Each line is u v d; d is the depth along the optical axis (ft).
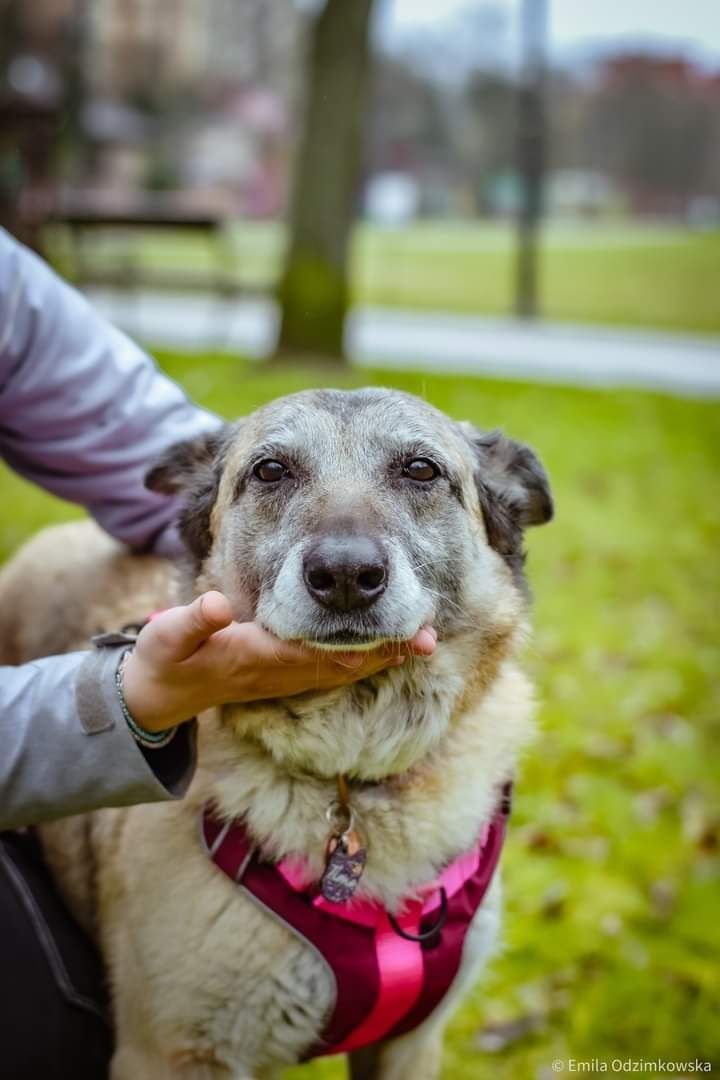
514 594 2.51
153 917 2.19
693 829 3.76
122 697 1.92
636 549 6.67
